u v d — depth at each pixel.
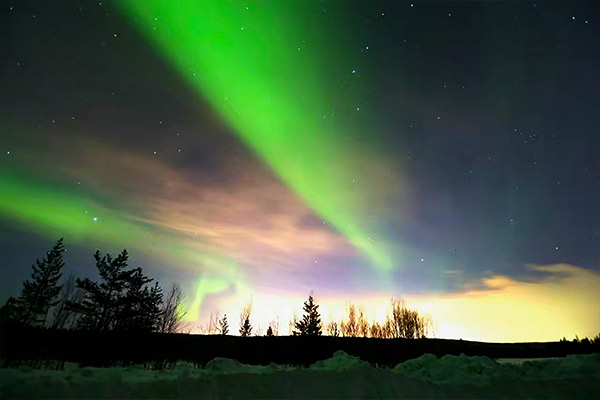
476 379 8.15
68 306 17.39
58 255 20.92
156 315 20.86
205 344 14.04
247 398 6.55
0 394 5.25
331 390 7.10
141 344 11.90
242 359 13.33
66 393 5.49
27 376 5.77
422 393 7.43
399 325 32.81
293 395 6.83
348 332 33.22
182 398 6.07
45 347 9.55
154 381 6.17
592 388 8.05
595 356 9.93
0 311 9.75
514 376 8.39
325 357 14.01
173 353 12.38
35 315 14.99
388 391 7.37
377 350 14.78
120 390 5.83
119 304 19.00
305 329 33.00
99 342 10.88
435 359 9.45
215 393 6.48
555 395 7.74
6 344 8.46
